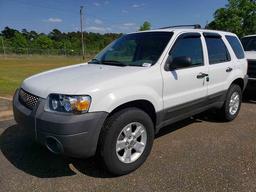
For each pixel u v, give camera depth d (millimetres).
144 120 3785
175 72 4266
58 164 3990
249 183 3490
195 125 5746
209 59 5078
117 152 3576
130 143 3705
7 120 5914
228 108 5773
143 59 4289
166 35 4527
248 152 4418
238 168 3877
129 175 3705
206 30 5281
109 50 4961
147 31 4883
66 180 3580
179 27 5191
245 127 5660
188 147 4605
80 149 3258
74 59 42656
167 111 4223
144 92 3770
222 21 34156
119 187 3422
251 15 33781
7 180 3555
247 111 6965
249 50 8789
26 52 49125
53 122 3197
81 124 3195
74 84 3422
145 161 4074
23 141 4785
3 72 17516
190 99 4609
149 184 3484
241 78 6004
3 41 64312
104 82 3459
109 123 3445
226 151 4457
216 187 3406
